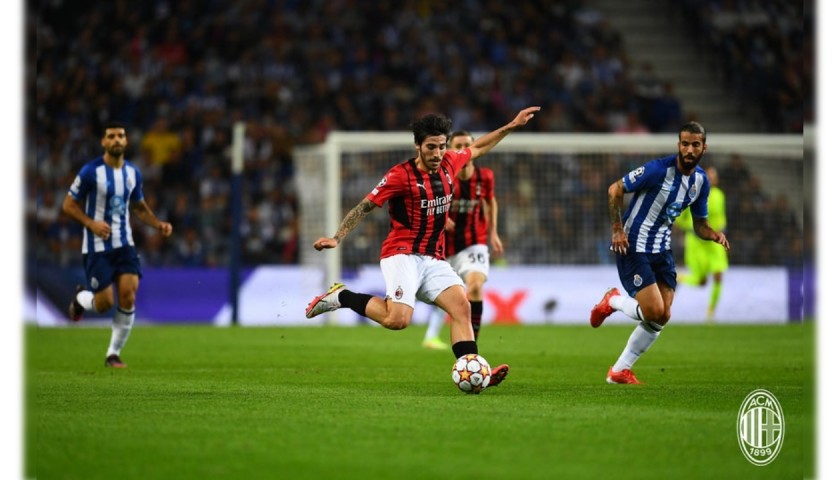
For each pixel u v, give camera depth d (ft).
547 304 256.93
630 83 350.84
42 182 298.15
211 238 290.15
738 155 304.91
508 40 354.13
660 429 78.13
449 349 168.55
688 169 108.06
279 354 157.17
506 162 290.15
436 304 101.65
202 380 116.88
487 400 95.50
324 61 337.31
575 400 95.96
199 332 212.23
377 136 245.24
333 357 152.05
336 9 349.20
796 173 310.45
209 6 343.67
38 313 244.83
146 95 322.96
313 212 280.51
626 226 111.45
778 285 262.67
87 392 102.68
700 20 372.58
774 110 351.46
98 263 133.59
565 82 347.15
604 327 233.14
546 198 290.56
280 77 331.36
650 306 108.68
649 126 343.67
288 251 291.17
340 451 69.62
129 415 85.20
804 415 89.04
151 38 333.62
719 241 111.65
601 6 386.93
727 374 126.72
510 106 337.52
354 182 286.25
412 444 71.82
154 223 137.39
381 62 341.21
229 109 322.75
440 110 332.39
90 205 132.36
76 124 315.17
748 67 356.79
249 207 297.74
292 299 258.16
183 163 306.35
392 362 143.43
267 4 346.95
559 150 270.46
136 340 186.80
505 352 161.58
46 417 84.02
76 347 169.48
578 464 65.77
